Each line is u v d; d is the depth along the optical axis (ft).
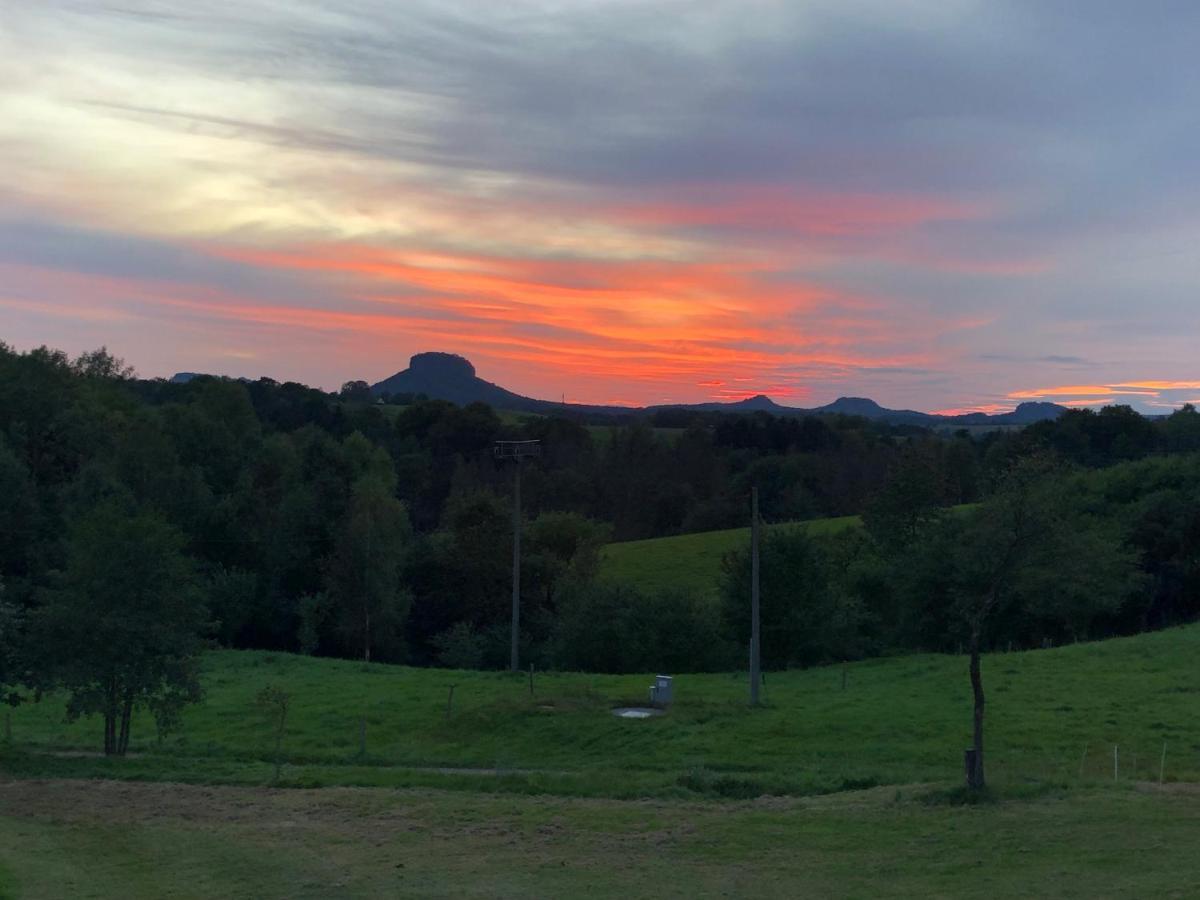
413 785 80.48
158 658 92.48
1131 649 136.87
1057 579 73.10
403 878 54.39
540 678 141.90
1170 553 195.83
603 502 379.96
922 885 50.14
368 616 220.64
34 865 57.57
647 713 108.37
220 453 267.80
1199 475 210.79
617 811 69.87
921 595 174.50
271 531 237.25
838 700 115.03
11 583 184.14
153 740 104.37
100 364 301.22
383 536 222.89
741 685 133.08
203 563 226.79
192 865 57.67
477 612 239.09
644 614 175.22
